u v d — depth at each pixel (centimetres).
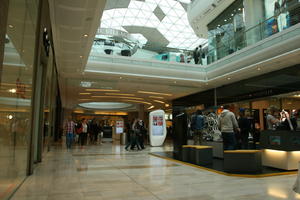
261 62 1179
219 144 917
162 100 2502
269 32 1185
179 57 1602
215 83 1662
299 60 1120
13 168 395
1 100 306
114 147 1509
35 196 397
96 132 2161
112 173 614
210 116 1527
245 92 1523
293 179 534
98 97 2336
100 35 1430
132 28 2783
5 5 300
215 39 1662
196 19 1800
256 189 447
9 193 374
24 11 419
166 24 2661
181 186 473
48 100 953
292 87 1204
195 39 2988
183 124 995
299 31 998
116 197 397
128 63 1437
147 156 1013
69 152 1160
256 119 1451
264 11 1334
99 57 1383
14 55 364
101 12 687
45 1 685
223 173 596
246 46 1329
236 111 1588
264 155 701
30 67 502
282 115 849
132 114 4344
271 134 676
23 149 471
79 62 1166
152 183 500
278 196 400
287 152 625
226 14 1616
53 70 1159
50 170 648
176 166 733
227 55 1476
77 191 434
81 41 895
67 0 627
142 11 2391
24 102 452
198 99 2011
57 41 892
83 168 690
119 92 1989
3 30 296
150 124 1647
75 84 1678
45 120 873
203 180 529
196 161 752
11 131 366
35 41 556
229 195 408
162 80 1564
